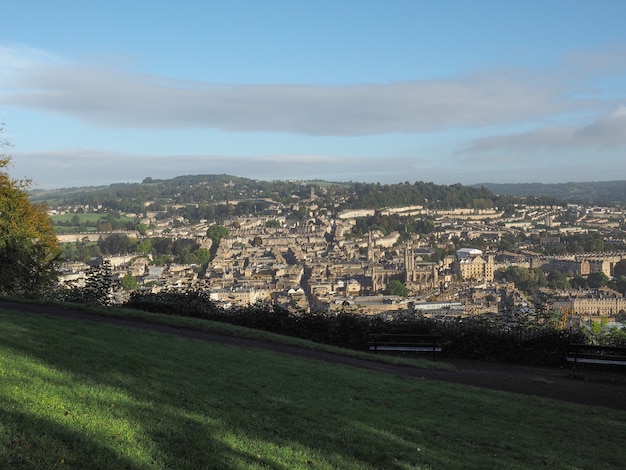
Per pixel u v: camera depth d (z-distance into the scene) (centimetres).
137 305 2455
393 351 2130
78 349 1366
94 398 967
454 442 1080
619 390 1694
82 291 2583
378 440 1010
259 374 1421
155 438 842
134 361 1327
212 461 796
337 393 1336
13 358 1126
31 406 857
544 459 1042
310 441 956
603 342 2070
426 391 1481
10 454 696
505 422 1270
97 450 760
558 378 1817
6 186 3253
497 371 1884
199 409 1027
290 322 2261
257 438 922
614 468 1043
